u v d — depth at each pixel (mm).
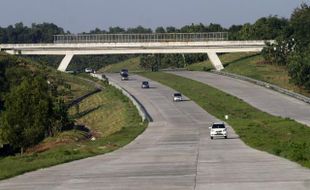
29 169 59188
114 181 48625
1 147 110625
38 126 108062
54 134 122312
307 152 66938
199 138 106062
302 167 55031
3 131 107000
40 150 103375
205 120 145250
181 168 57188
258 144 87062
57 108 128625
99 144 100125
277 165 57469
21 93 109688
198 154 74188
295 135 108250
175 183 45844
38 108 109312
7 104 110438
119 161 67312
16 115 107875
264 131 117375
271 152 73750
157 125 136500
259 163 60031
